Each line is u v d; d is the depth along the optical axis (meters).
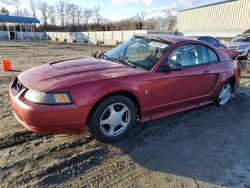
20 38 48.22
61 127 3.15
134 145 3.66
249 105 5.68
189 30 34.66
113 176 2.96
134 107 3.76
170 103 4.22
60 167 3.05
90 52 21.25
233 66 5.57
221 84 5.18
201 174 3.06
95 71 3.63
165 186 2.82
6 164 3.05
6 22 49.22
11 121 4.33
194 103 4.77
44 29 74.81
